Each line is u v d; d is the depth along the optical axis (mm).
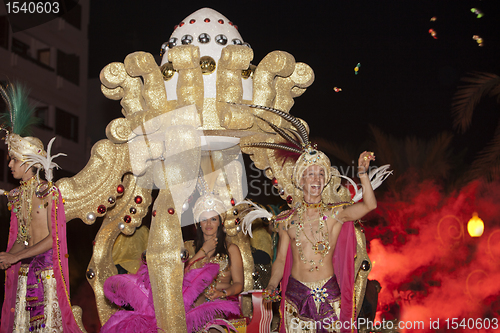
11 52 11359
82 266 7785
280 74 4031
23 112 4195
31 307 3787
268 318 3930
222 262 4168
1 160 11469
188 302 3695
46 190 3828
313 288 3568
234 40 4062
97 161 4008
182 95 3713
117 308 4262
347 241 3768
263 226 5070
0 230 8258
